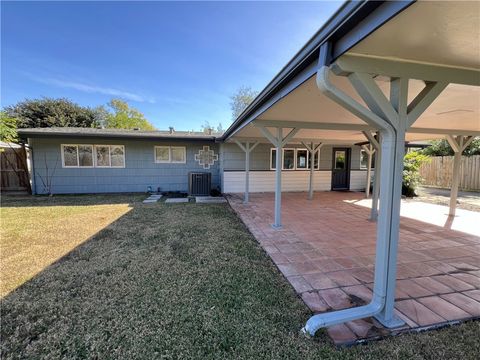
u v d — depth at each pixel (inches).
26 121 730.2
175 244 157.9
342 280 112.1
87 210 259.3
